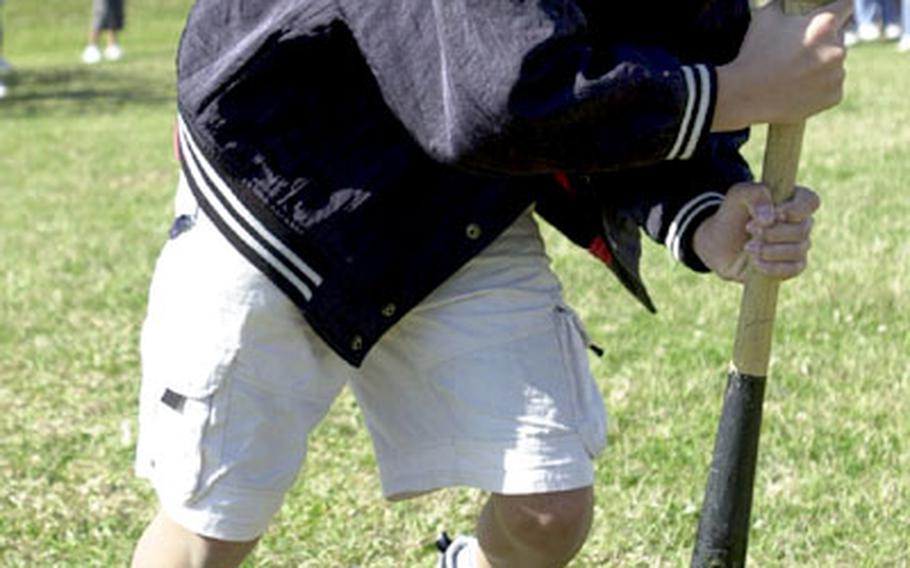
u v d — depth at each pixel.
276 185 3.64
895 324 7.82
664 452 6.23
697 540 3.91
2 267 10.29
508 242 3.85
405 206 3.68
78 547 5.65
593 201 3.91
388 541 5.61
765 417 6.53
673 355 7.44
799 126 3.48
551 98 3.14
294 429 3.84
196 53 3.72
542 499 3.79
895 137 13.61
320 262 3.66
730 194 3.62
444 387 3.84
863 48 22.02
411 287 3.71
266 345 3.75
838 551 5.37
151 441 3.89
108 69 27.17
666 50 3.58
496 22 3.15
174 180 14.31
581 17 3.22
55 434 6.91
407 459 3.96
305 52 3.57
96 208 12.77
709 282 8.76
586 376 3.91
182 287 3.78
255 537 3.91
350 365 3.77
